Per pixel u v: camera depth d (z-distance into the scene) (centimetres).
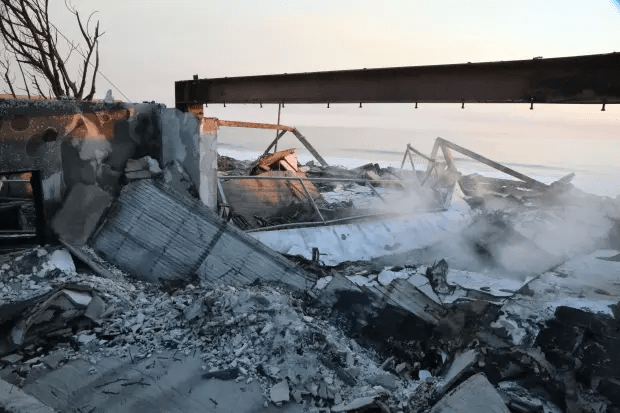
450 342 490
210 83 957
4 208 747
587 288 564
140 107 632
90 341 433
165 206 617
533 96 578
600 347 429
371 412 366
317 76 805
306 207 901
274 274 599
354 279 572
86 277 534
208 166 676
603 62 511
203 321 461
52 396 350
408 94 704
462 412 350
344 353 429
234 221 793
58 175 568
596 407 408
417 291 525
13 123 520
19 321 419
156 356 412
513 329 465
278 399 357
